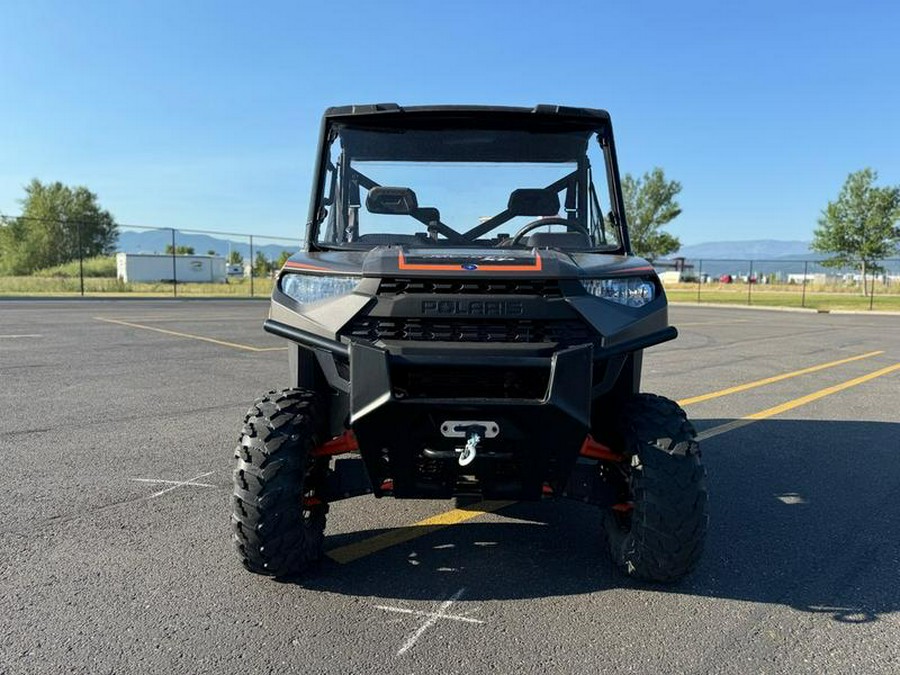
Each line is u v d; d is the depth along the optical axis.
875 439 6.48
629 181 49.59
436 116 3.93
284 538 3.16
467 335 2.97
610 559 3.69
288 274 3.34
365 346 2.91
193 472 5.09
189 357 11.16
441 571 3.54
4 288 35.06
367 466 3.14
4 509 4.30
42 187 72.06
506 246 3.87
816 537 4.06
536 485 3.15
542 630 2.96
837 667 2.70
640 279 3.31
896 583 3.46
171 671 2.61
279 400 3.30
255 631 2.91
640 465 3.17
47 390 8.17
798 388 9.27
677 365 11.50
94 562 3.57
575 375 2.89
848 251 41.75
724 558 3.74
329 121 3.99
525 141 4.01
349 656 2.74
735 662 2.73
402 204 4.00
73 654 2.71
